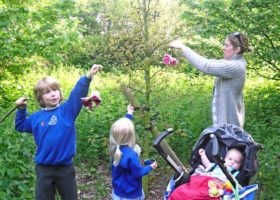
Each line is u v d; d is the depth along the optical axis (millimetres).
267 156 3676
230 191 2479
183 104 5500
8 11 4664
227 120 3172
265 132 4461
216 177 2537
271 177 3588
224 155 2729
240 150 2701
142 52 3430
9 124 4148
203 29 4801
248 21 4770
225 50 3217
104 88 6883
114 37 3477
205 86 6785
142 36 3432
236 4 4676
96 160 4535
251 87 6559
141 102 3820
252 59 5164
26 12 4789
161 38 3408
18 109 2809
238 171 2639
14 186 3246
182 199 2455
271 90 5641
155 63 3471
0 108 4910
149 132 3746
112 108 5551
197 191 2449
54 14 5016
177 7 3604
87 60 9734
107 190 3932
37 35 4992
